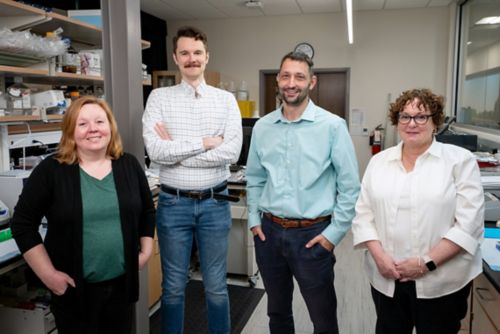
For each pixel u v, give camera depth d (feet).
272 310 6.39
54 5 12.97
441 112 4.62
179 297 6.37
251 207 6.43
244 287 10.31
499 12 13.56
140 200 5.21
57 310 4.92
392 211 4.72
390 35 18.83
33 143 8.88
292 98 5.67
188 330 8.31
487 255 5.20
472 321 5.80
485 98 14.84
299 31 19.66
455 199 4.56
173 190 6.15
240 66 20.48
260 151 6.23
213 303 6.58
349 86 19.51
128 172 5.16
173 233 6.23
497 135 12.74
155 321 8.70
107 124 5.01
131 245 5.02
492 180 7.94
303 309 9.02
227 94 6.50
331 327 6.12
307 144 5.78
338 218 5.73
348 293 9.85
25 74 7.85
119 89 6.09
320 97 20.33
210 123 6.24
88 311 4.93
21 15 7.66
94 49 10.41
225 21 20.36
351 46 19.21
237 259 10.58
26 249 4.66
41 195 4.69
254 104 19.65
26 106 7.80
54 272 4.72
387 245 4.82
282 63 5.77
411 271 4.57
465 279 4.59
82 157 4.97
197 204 6.18
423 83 18.79
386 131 19.19
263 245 6.18
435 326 4.72
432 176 4.59
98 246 4.80
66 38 9.16
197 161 6.02
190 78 6.20
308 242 5.80
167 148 5.86
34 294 6.88
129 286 5.06
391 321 5.00
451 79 18.21
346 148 5.73
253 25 20.11
